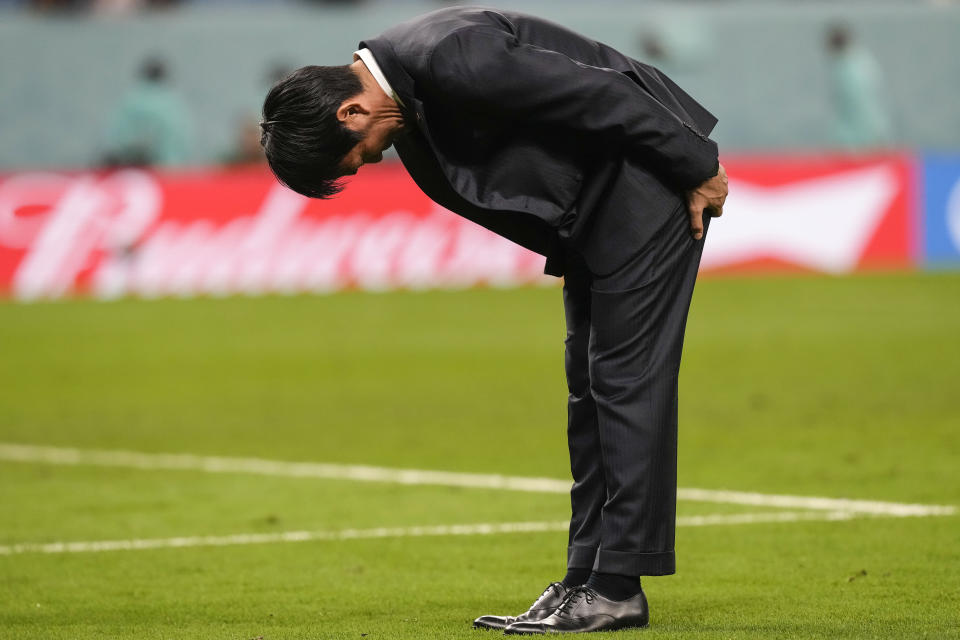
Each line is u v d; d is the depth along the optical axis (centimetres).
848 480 2656
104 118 9681
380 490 2728
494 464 3030
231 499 2670
